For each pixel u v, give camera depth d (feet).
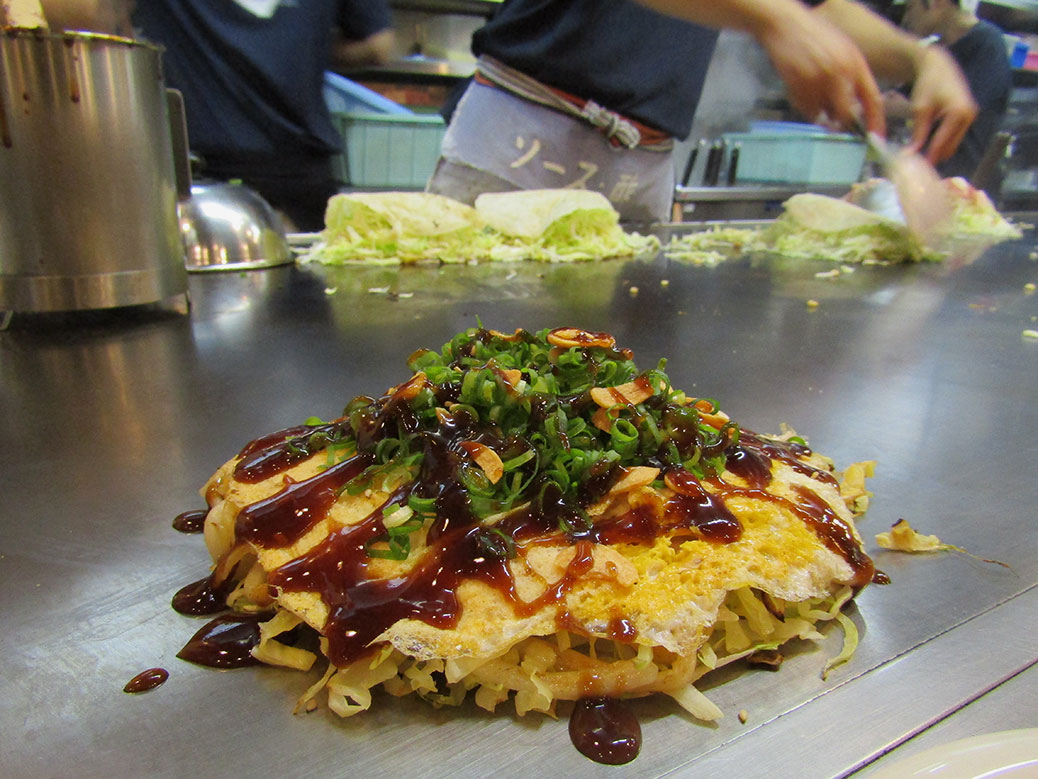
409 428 0.80
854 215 2.97
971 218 3.72
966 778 0.51
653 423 0.79
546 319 1.96
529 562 0.70
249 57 3.29
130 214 1.76
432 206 2.82
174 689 0.67
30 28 1.52
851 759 0.60
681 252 3.07
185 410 1.32
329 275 2.49
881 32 3.41
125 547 0.90
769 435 1.24
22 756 0.60
